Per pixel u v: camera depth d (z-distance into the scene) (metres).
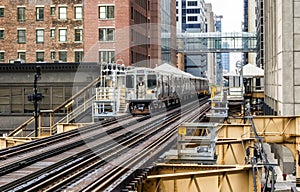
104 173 14.57
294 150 28.59
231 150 19.64
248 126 24.31
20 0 58.81
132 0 60.91
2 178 14.13
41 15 58.91
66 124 29.22
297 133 28.56
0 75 47.12
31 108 46.97
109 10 58.38
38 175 15.02
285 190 32.50
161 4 83.56
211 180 12.86
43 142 21.64
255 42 109.19
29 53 58.91
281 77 44.09
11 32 58.94
